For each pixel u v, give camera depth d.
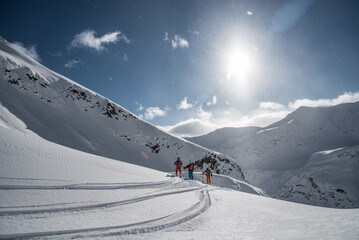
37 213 4.82
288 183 168.00
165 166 95.12
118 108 114.31
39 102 81.19
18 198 5.68
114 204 6.42
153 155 99.19
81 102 102.12
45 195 6.33
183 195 9.28
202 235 3.65
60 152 13.36
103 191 7.95
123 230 4.14
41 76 94.25
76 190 7.49
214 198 9.20
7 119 56.41
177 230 4.30
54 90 94.44
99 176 10.48
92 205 6.00
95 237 3.66
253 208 7.02
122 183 10.04
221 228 4.27
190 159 106.75
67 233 3.80
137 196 7.85
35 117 70.88
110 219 4.86
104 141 88.12
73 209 5.45
